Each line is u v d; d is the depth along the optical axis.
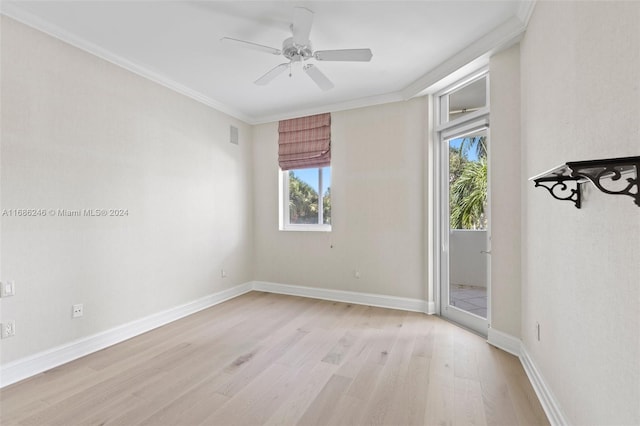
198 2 2.08
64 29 2.36
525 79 2.24
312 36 2.49
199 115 3.70
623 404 1.09
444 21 2.30
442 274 3.45
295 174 4.50
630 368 1.05
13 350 2.12
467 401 1.89
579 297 1.43
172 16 2.23
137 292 2.97
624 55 1.07
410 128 3.60
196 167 3.66
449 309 3.35
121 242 2.83
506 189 2.49
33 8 2.12
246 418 1.75
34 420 1.73
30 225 2.21
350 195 3.96
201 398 1.94
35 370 2.22
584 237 1.38
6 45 2.09
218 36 2.49
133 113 2.94
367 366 2.33
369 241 3.85
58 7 2.11
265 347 2.67
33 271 2.23
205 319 3.38
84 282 2.53
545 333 1.87
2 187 2.08
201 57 2.82
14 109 2.13
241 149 4.41
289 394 1.98
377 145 3.79
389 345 2.70
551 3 1.73
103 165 2.68
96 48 2.60
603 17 1.20
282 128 4.40
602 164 0.89
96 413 1.79
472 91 3.04
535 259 2.05
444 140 3.41
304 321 3.30
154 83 3.15
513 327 2.49
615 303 1.14
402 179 3.65
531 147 2.11
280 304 3.91
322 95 3.72
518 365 2.31
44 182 2.29
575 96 1.44
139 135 3.00
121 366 2.34
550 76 1.76
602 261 1.23
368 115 3.85
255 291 4.57
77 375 2.21
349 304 3.90
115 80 2.78
